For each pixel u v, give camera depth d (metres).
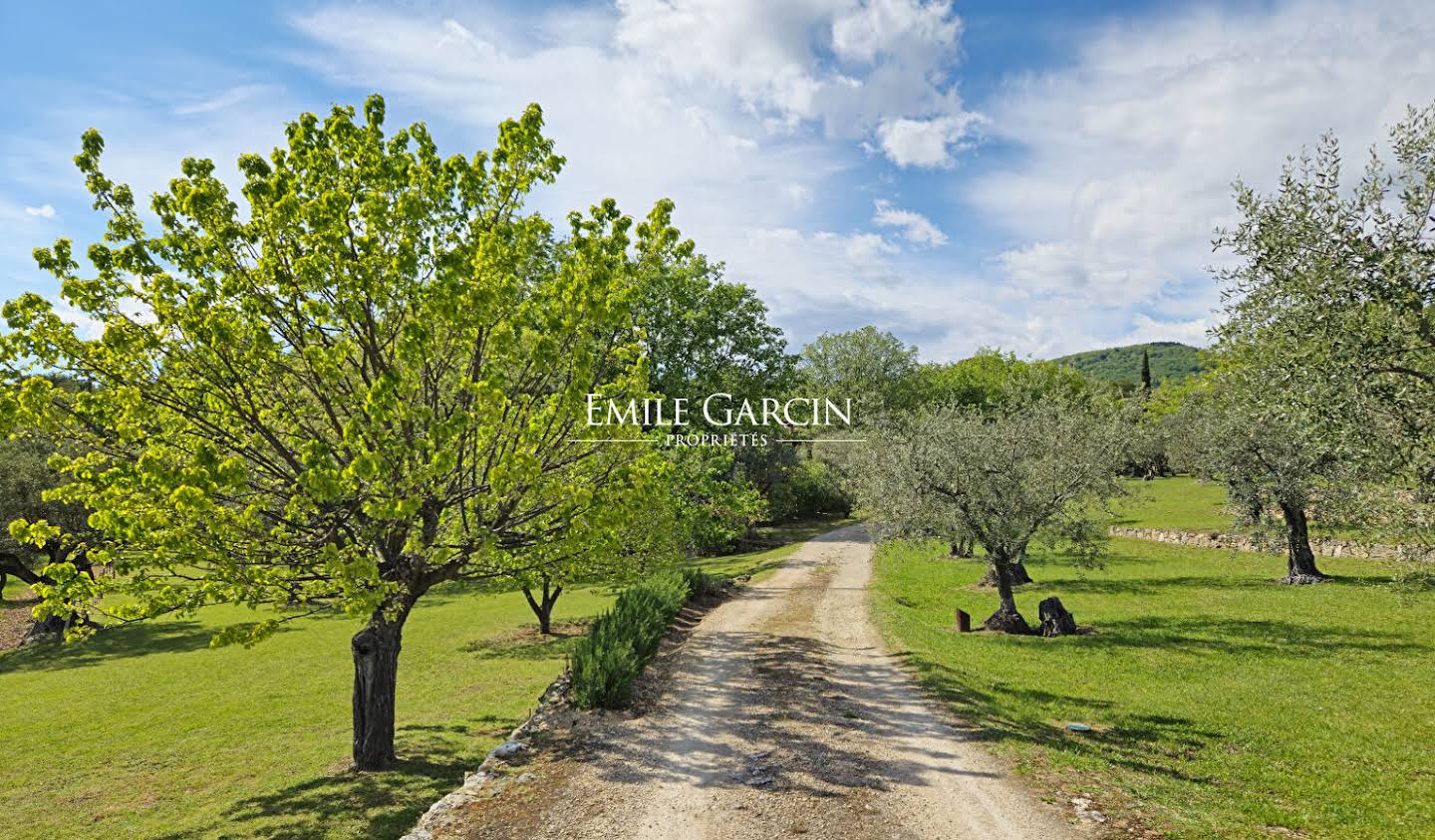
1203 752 12.77
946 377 88.62
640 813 10.80
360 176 12.85
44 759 16.52
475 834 10.21
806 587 33.78
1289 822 9.91
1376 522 12.48
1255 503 28.52
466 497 13.38
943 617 27.22
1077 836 9.68
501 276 13.04
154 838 11.83
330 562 11.29
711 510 31.97
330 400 13.27
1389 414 11.30
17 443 34.03
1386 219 11.38
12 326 11.12
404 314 12.88
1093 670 18.47
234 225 11.67
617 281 14.79
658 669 19.64
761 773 12.22
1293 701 15.27
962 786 11.43
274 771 14.84
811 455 68.12
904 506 24.73
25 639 33.25
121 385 11.54
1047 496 23.64
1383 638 19.84
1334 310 11.57
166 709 20.53
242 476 10.07
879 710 15.52
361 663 14.55
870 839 9.82
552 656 24.39
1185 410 33.56
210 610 38.97
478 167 13.95
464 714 18.20
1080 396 34.94
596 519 13.40
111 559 11.82
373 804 12.54
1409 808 10.29
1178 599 27.17
